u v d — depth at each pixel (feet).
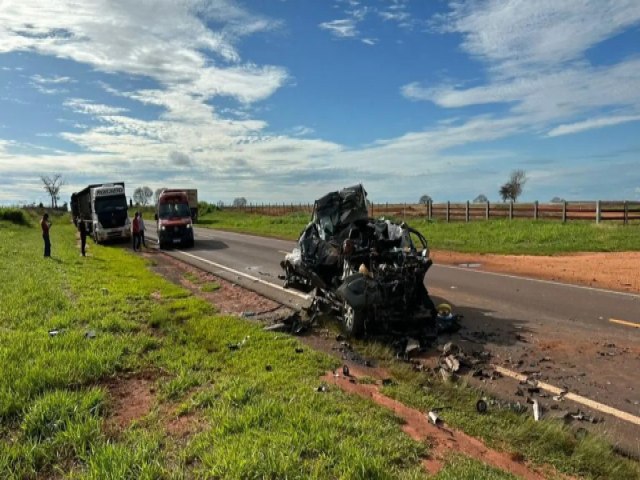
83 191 103.14
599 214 75.72
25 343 20.39
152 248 78.28
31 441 12.54
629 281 37.47
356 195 30.17
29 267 47.29
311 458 11.45
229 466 10.95
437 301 32.04
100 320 25.31
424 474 10.96
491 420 14.60
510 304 30.73
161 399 15.49
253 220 160.04
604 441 13.33
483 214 99.30
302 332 24.76
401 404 15.64
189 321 26.11
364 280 23.25
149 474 10.78
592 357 20.57
